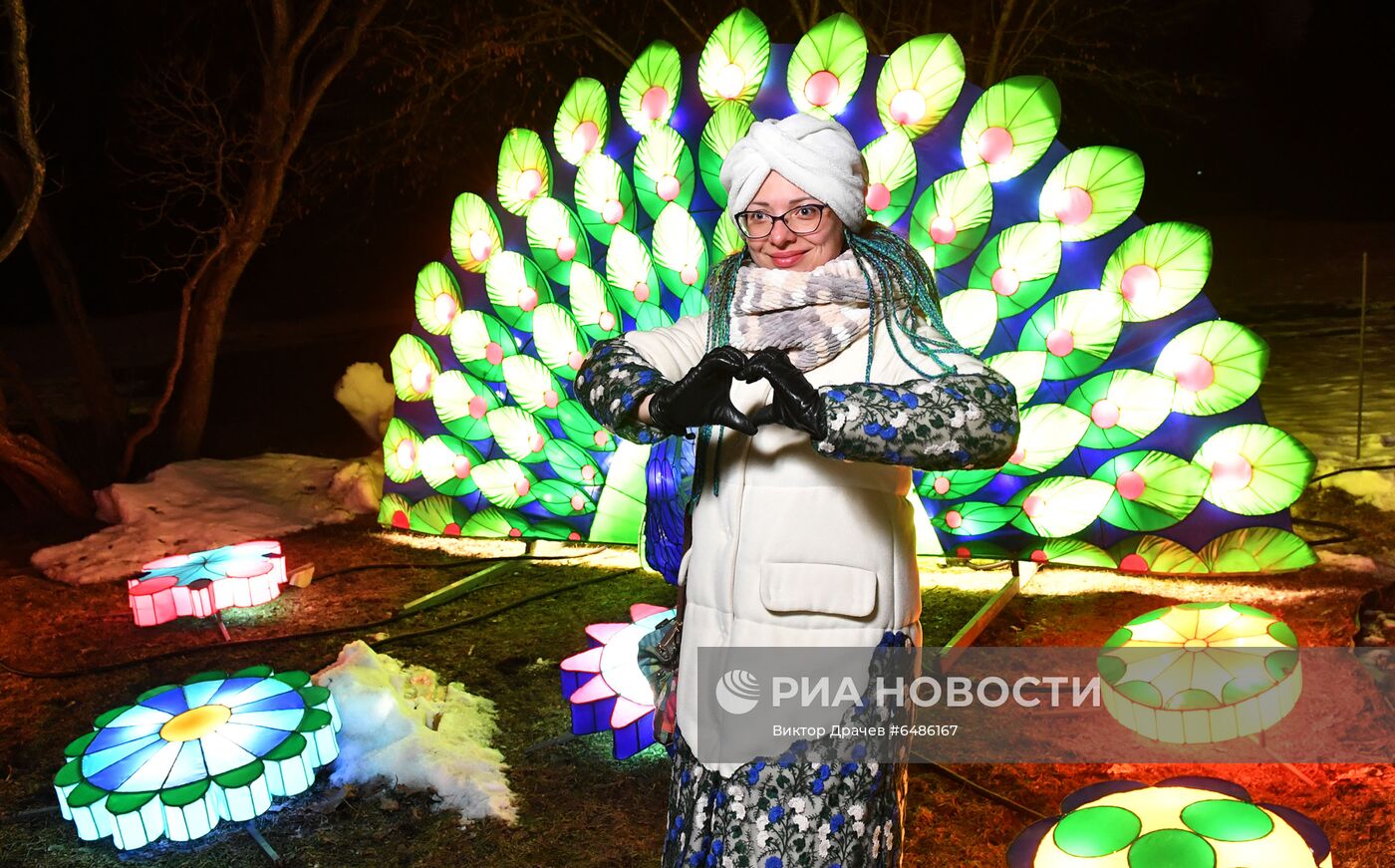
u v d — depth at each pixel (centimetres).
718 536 208
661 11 995
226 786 340
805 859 200
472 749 387
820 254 211
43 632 537
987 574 526
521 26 923
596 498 580
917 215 477
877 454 175
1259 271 1572
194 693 395
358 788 367
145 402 1099
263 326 1667
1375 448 677
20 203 757
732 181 211
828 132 208
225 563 552
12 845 351
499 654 479
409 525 635
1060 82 1038
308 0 909
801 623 200
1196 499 468
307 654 495
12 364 790
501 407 592
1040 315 471
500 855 329
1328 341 1048
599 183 538
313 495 730
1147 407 464
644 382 197
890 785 208
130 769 350
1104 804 263
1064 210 455
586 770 376
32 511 744
